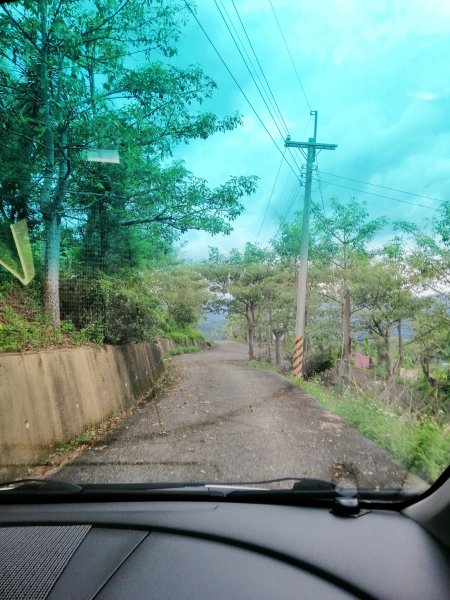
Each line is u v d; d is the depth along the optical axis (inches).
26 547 80.4
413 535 82.1
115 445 218.1
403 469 159.0
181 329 1612.9
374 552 76.1
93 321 397.7
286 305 960.9
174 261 739.4
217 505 98.2
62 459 203.5
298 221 799.7
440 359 563.5
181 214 401.1
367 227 756.0
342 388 452.8
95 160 311.9
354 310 767.1
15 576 71.2
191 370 700.0
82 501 101.6
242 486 102.7
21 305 343.3
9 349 232.5
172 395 411.8
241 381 517.3
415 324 619.2
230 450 201.0
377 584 67.5
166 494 101.0
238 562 74.4
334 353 828.0
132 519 90.9
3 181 330.6
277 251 945.5
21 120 281.7
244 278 1162.6
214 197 385.1
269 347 1131.3
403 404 323.3
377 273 657.6
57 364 257.9
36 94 299.9
